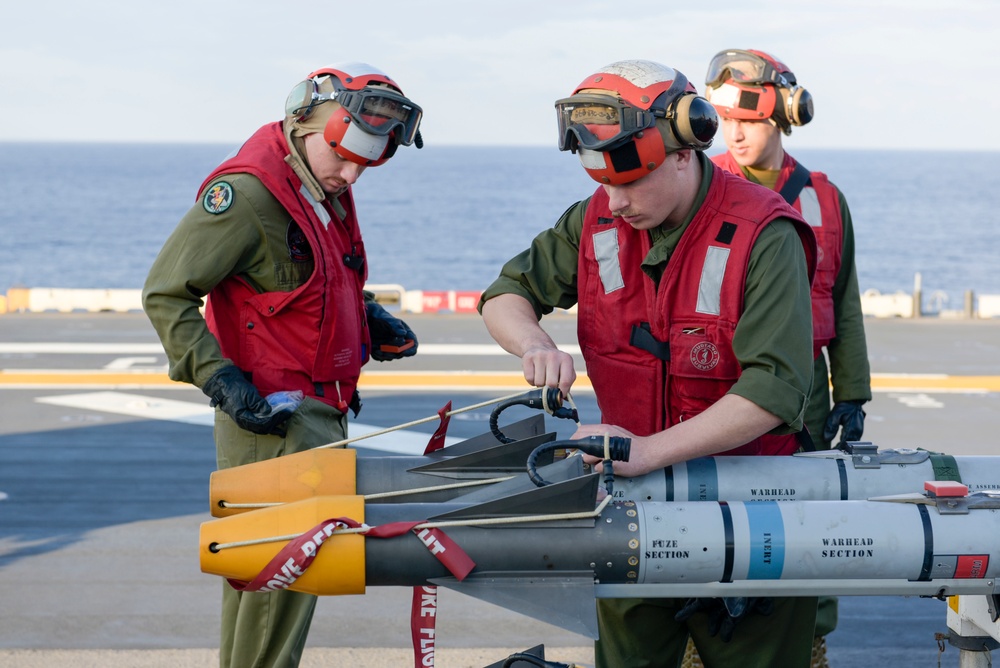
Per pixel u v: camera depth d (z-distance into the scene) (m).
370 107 2.87
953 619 3.02
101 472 8.38
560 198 177.00
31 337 15.09
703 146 2.53
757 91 3.80
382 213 139.50
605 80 2.47
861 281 71.25
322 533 2.18
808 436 3.04
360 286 3.29
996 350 14.81
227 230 2.93
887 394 11.91
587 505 2.26
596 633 2.21
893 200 170.12
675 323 2.70
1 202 159.62
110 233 110.31
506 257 88.12
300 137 3.00
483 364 13.26
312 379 3.09
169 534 6.82
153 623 5.25
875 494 2.58
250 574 2.25
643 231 2.75
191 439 9.48
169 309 2.93
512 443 2.61
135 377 12.27
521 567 2.26
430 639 2.41
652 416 2.81
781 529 2.27
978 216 139.25
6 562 6.23
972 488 2.59
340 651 4.86
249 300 3.06
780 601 2.88
